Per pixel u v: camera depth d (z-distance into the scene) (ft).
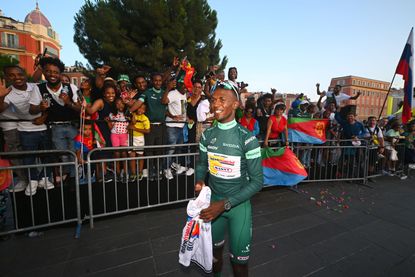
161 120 14.39
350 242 9.62
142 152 13.62
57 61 10.87
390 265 8.16
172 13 39.37
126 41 38.11
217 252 6.11
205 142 5.92
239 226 5.49
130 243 9.30
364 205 13.60
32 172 11.00
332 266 8.05
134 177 13.07
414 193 15.90
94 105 12.30
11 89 10.30
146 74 40.29
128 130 13.55
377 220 11.68
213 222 5.80
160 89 14.55
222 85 5.36
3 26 129.90
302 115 21.43
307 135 16.72
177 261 8.17
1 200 10.64
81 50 42.27
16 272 7.55
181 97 15.44
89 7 39.19
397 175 20.54
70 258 8.32
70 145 11.90
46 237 9.73
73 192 11.25
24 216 10.13
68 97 10.75
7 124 11.02
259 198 14.44
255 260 8.30
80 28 41.14
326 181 18.04
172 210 12.53
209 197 5.48
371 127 19.66
